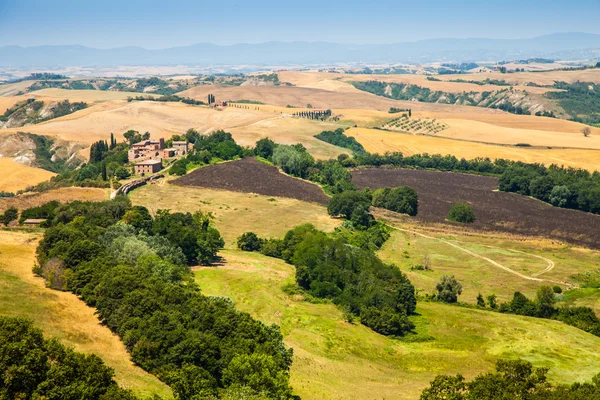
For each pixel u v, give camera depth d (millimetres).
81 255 94500
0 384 50844
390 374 84312
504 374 62281
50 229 104812
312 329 97125
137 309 75562
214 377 65562
